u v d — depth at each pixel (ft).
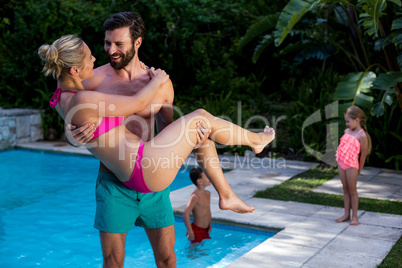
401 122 30.66
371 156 31.32
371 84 26.81
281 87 47.57
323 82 41.01
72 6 42.42
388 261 14.89
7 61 43.88
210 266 15.81
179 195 23.94
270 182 26.66
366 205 21.68
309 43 37.17
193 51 45.47
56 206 23.62
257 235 18.98
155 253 10.98
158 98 10.67
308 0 27.35
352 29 34.14
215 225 20.07
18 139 39.88
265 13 48.03
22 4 45.27
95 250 17.87
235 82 45.75
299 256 15.48
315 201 22.54
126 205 10.19
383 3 23.34
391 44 28.78
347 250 15.99
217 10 48.80
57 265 16.35
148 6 42.01
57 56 9.16
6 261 16.66
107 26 9.86
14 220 21.38
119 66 10.12
